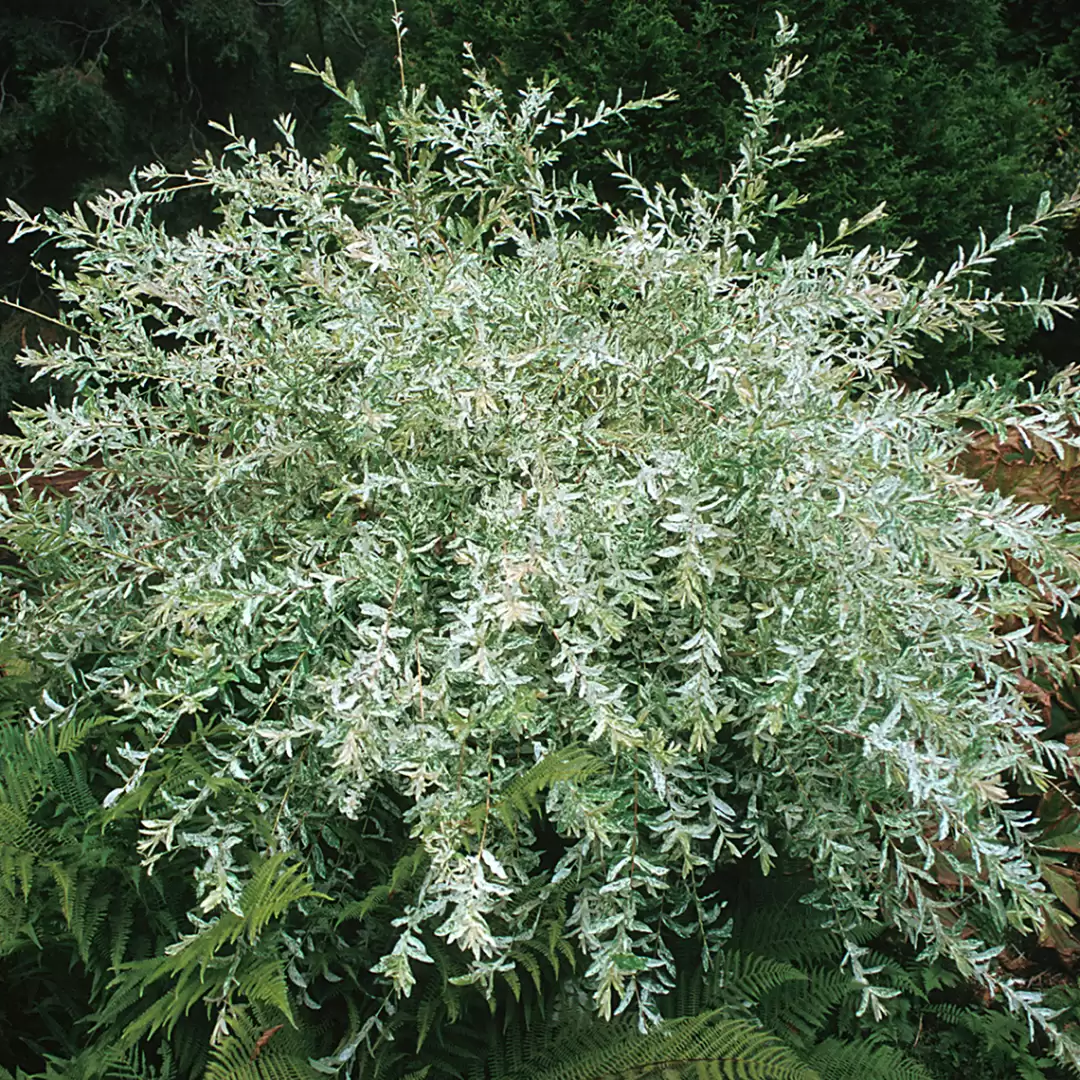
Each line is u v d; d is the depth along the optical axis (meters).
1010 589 2.04
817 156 3.74
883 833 1.96
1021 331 4.37
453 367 1.99
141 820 1.86
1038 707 2.66
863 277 2.26
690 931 1.89
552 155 2.80
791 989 2.05
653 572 2.06
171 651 2.05
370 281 2.45
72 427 2.17
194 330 2.36
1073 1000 2.29
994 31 4.37
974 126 4.06
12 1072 1.91
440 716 1.87
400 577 1.91
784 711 1.79
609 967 1.64
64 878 1.72
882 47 3.94
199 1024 1.85
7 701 2.21
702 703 1.77
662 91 3.71
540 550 1.76
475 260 2.38
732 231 2.53
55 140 8.06
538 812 1.93
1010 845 2.39
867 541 1.79
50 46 8.06
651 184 3.76
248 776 1.83
